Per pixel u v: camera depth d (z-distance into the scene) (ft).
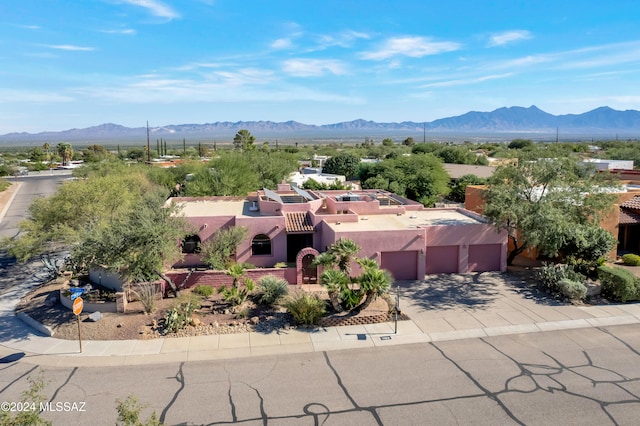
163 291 68.13
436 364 49.37
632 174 128.57
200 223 85.10
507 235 83.25
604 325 60.03
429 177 160.76
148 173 158.81
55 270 79.36
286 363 49.49
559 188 76.74
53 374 47.11
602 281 70.54
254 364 49.24
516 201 75.87
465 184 164.86
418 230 77.87
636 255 89.30
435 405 41.50
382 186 161.07
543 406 41.32
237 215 91.45
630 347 53.57
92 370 47.91
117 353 51.62
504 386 44.75
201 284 72.43
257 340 55.01
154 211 66.23
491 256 83.71
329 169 214.28
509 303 67.56
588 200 75.00
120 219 65.31
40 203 82.07
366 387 44.57
